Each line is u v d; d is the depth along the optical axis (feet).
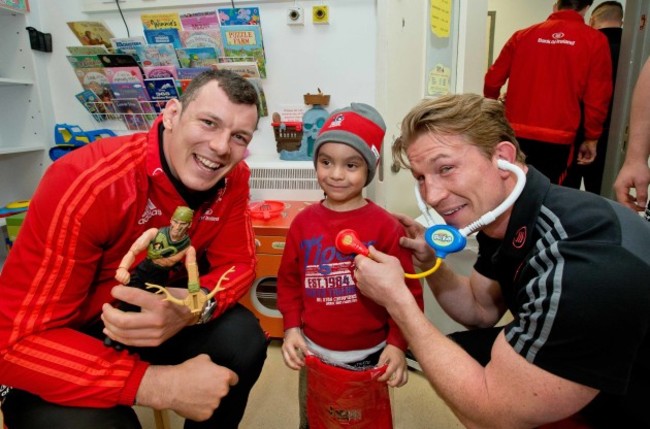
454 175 2.30
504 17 14.47
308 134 5.58
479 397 2.15
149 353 3.15
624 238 1.96
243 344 3.21
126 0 5.79
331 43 5.45
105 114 6.16
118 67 5.65
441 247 2.47
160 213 2.93
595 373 1.87
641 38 6.36
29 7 5.95
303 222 3.49
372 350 3.37
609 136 7.07
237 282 3.28
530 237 2.26
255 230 4.86
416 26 5.00
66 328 2.56
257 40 5.41
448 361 2.31
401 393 4.58
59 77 6.30
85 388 2.35
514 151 2.35
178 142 2.66
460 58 6.47
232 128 2.66
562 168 7.10
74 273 2.54
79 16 6.04
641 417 2.25
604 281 1.82
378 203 4.63
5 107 6.26
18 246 2.50
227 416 3.26
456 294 3.46
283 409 4.37
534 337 1.97
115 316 2.28
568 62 6.58
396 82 4.58
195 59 5.59
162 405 2.45
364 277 2.68
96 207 2.53
